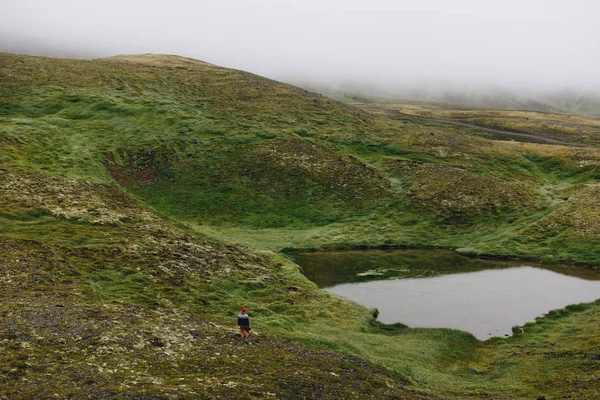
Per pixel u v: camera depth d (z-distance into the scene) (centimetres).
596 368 2967
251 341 2836
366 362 2848
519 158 9725
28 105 8981
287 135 9519
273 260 5278
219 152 8750
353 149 9494
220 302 3609
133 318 2827
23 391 1778
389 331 3791
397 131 10688
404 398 2330
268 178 8156
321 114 11175
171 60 15388
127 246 4166
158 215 5800
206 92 11381
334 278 5184
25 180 5369
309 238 6581
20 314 2594
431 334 3731
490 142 10875
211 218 7131
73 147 7700
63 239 4059
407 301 4509
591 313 4150
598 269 5591
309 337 3166
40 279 3200
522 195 7888
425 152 9475
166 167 8169
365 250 6406
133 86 10950
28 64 10956
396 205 7644
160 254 4178
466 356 3428
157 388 1953
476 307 4372
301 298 4153
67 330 2484
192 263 4203
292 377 2309
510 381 2942
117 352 2317
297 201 7719
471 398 2589
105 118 9188
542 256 6009
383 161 9025
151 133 8975
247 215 7331
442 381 2895
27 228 4181
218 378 2166
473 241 6650
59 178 5841
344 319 3866
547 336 3706
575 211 7006
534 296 4669
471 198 7662
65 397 1773
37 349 2219
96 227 4528
